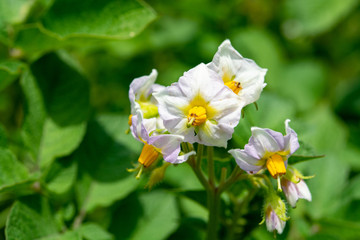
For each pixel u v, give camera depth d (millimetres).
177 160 330
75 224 385
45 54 404
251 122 376
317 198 410
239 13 602
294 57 637
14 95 462
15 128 463
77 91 402
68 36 385
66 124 398
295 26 614
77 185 392
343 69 641
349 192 412
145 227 394
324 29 593
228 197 382
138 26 395
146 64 562
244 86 337
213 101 330
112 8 398
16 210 363
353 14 636
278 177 329
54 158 386
